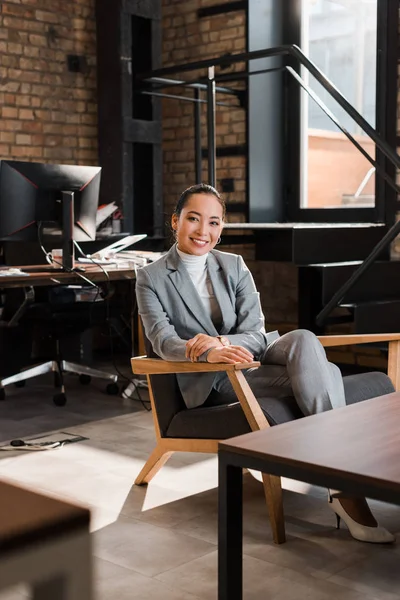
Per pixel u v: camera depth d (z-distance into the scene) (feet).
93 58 20.30
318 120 19.42
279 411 9.01
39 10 19.33
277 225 16.71
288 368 9.21
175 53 20.86
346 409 7.38
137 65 20.27
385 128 17.81
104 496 9.96
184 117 20.88
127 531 8.83
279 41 19.85
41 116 19.54
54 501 3.85
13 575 3.50
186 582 7.57
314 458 5.80
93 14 20.21
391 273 16.80
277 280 19.63
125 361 19.33
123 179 19.75
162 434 9.87
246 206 19.62
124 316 17.92
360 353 17.99
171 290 10.10
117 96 19.72
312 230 16.24
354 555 8.11
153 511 9.44
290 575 7.66
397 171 17.72
